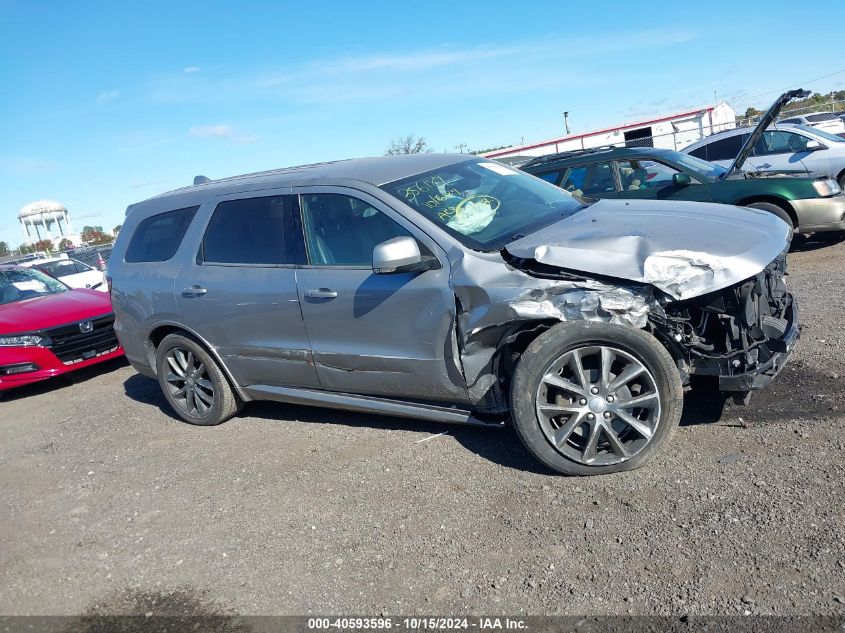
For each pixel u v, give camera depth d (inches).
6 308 335.9
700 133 1013.2
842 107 1117.7
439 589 124.5
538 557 127.9
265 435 211.5
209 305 206.1
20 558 164.6
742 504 130.7
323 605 126.2
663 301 140.3
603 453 149.8
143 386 297.3
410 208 170.6
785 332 154.8
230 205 207.8
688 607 108.4
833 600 103.9
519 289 146.7
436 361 164.1
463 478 161.0
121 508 180.4
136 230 237.6
